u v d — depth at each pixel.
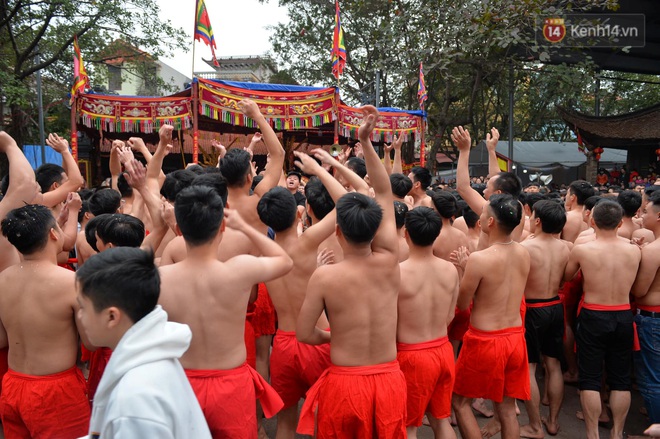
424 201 5.01
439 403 3.01
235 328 2.35
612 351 3.65
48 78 19.52
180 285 2.27
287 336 3.12
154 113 10.45
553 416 3.88
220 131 15.80
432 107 25.88
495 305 3.23
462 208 5.03
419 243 2.95
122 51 21.27
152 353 1.44
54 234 2.61
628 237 4.37
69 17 16.44
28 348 2.54
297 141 16.92
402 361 2.91
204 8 8.28
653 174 18.50
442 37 15.12
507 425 3.30
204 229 2.24
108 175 16.84
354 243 2.47
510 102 17.16
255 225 3.42
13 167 2.84
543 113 28.64
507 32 13.11
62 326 2.55
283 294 3.10
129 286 1.49
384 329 2.55
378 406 2.49
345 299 2.48
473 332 3.30
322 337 2.73
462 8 13.66
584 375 3.64
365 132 2.62
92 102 10.23
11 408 2.54
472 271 3.20
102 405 1.43
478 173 25.36
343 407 2.48
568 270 3.81
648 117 19.22
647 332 3.64
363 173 4.62
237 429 2.31
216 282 2.27
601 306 3.60
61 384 2.55
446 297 3.00
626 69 16.97
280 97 10.88
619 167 25.88
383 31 15.97
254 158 17.98
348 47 23.59
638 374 3.72
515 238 4.08
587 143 20.23
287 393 3.16
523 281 3.34
